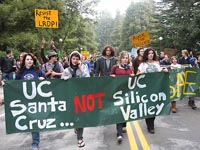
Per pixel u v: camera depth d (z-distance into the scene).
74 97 6.02
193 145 6.29
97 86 6.15
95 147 6.19
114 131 7.40
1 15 21.19
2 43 21.55
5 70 13.32
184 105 10.98
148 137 6.85
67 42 39.62
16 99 5.72
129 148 6.10
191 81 9.23
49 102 5.88
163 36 39.12
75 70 6.32
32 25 23.78
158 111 6.68
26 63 6.04
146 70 6.96
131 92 6.43
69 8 36.84
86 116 6.11
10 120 5.71
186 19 34.50
